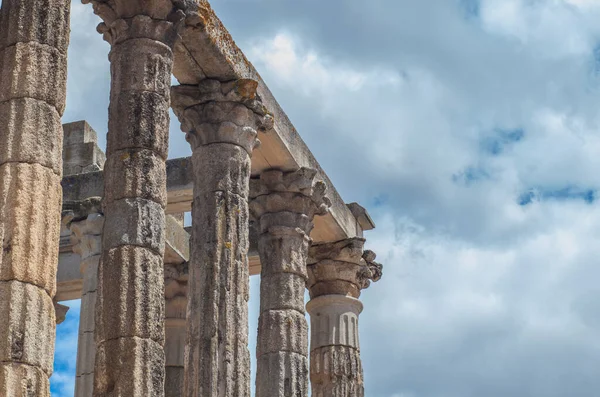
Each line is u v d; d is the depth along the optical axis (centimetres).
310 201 3516
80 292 3838
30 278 2208
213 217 3009
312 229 3753
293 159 3450
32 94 2322
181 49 2989
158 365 2520
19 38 2361
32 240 2228
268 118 3178
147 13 2784
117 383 2478
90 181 3659
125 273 2555
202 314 2927
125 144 2667
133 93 2717
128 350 2497
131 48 2759
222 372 2880
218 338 2905
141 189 2631
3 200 2245
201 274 2964
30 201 2248
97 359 2517
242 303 2973
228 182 3047
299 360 3369
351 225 3891
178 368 3862
